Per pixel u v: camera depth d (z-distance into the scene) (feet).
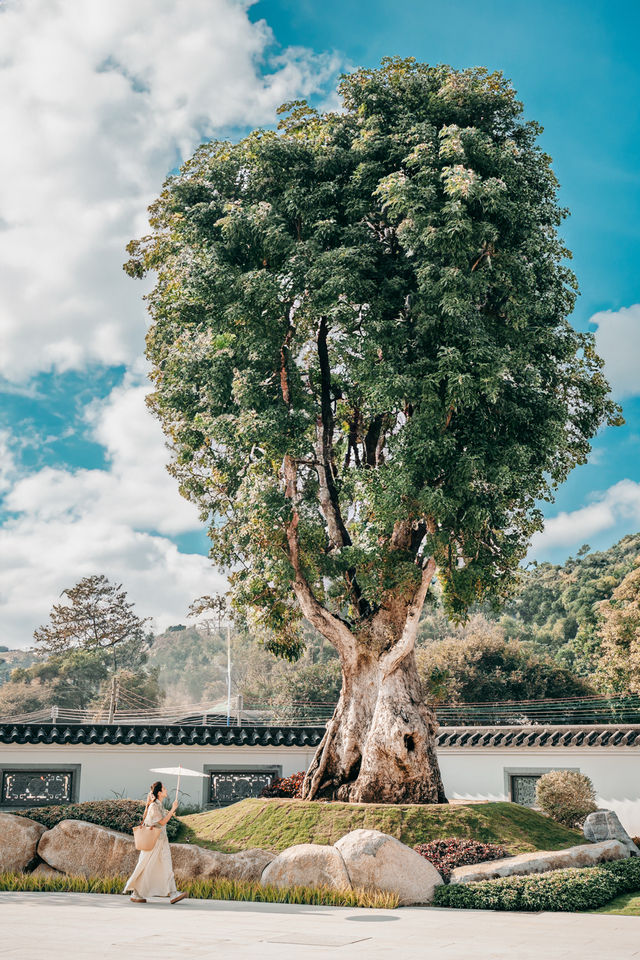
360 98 64.90
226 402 65.62
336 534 69.26
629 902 45.78
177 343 67.26
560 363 66.03
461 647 174.19
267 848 55.93
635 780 78.07
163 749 80.28
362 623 65.67
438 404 57.11
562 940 33.50
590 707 159.33
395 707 62.75
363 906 45.44
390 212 58.70
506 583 67.97
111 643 309.63
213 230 64.23
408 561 62.85
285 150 63.62
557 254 63.67
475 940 33.32
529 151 65.26
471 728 87.81
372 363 59.77
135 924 36.37
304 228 64.34
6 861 54.19
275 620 68.59
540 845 56.65
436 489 56.49
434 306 57.93
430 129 59.77
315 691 203.21
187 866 52.34
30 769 78.23
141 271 74.95
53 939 31.73
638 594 151.12
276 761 81.35
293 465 65.62
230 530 72.79
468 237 56.65
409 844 55.06
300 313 62.23
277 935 33.73
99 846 54.24
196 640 310.24
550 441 60.54
